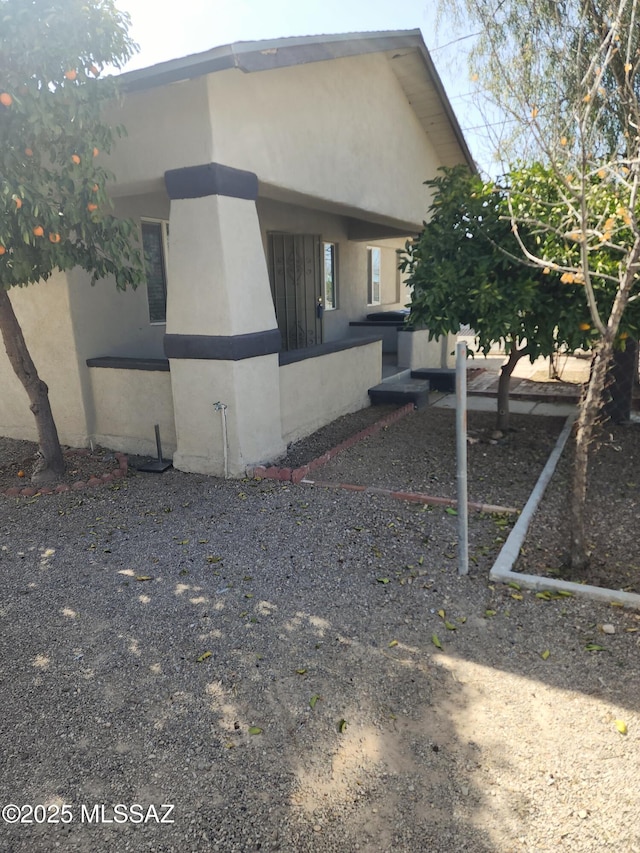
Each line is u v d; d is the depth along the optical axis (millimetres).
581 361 14258
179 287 5945
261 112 6043
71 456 7031
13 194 4359
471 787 2480
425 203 10867
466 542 4086
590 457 6625
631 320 5590
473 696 3000
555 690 3004
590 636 3391
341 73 7508
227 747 2754
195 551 4680
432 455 6859
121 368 6902
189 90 5410
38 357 7289
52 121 4520
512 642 3396
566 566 4105
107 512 5523
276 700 3043
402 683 3121
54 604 4035
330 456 6770
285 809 2426
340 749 2717
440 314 6254
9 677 3299
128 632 3684
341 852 2238
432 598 3881
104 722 2938
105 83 4859
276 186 6410
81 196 5023
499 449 7066
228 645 3506
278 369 6664
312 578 4203
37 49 4285
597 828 2266
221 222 5582
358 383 9047
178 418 6355
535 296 5836
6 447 7711
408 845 2250
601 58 5164
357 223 12273
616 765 2541
